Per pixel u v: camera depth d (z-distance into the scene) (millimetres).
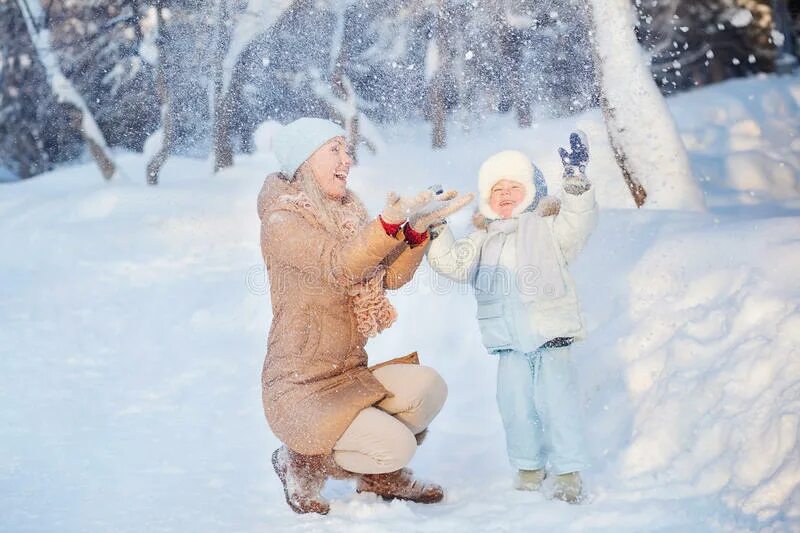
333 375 3236
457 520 3133
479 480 3559
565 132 11500
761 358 3541
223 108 14320
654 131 6949
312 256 3111
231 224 10062
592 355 4141
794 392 3287
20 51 18625
